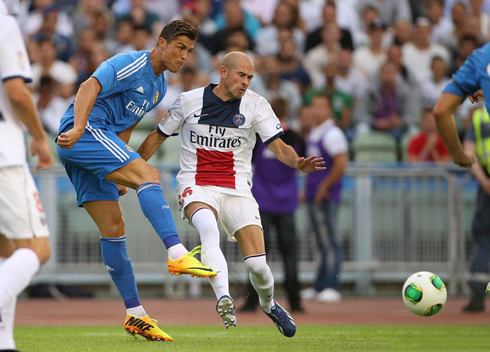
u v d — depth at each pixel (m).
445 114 18.33
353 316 30.66
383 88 45.19
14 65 14.07
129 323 19.98
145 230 37.44
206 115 19.69
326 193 35.06
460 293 37.78
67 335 22.66
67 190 36.84
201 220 18.70
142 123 41.72
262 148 31.27
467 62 17.98
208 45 48.94
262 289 19.44
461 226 37.38
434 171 37.31
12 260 13.87
